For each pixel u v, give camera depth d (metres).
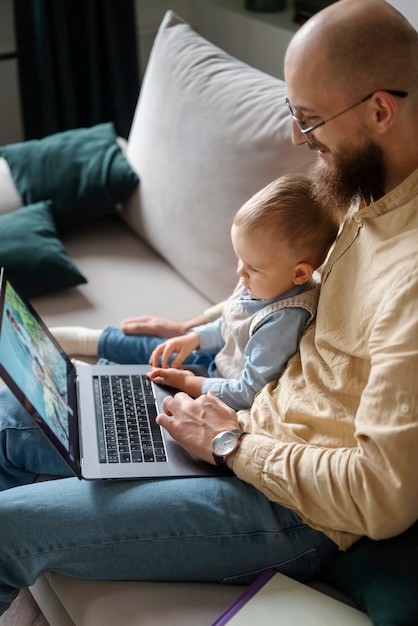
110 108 3.21
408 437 1.17
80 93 3.16
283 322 1.50
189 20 3.35
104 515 1.35
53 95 3.06
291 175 1.57
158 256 2.30
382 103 1.26
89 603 1.35
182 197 2.09
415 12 1.77
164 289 2.14
